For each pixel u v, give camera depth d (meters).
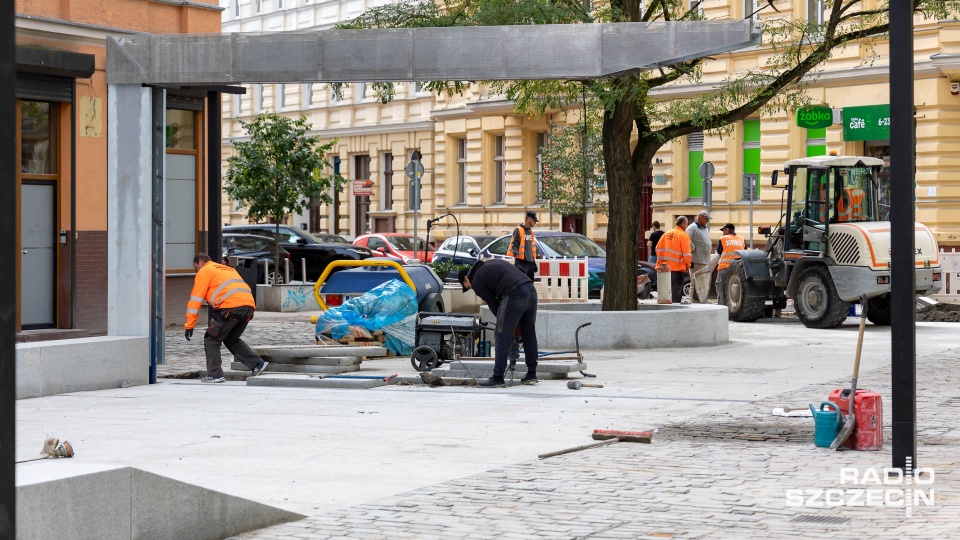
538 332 20.92
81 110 23.62
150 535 7.15
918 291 25.44
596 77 15.86
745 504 8.48
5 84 4.34
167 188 25.70
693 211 38.91
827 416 10.72
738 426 12.09
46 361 15.39
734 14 37.28
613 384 15.89
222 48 16.45
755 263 27.33
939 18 22.38
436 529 7.84
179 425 12.62
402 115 51.59
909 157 9.14
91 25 23.69
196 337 23.88
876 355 19.53
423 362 17.11
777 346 21.25
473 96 47.66
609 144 21.78
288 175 34.88
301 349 17.59
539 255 32.34
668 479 9.39
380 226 53.03
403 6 22.08
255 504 7.88
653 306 22.59
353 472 9.84
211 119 20.75
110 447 11.14
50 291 22.69
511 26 15.79
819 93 35.50
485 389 15.55
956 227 32.69
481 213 47.53
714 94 22.44
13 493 4.34
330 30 16.23
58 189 22.86
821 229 25.44
